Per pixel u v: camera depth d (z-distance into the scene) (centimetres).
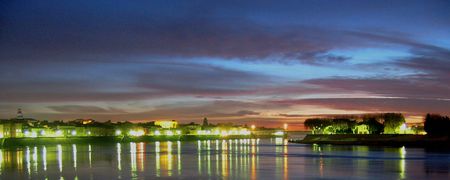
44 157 14462
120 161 12581
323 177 8731
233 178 8625
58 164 11656
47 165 11388
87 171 9912
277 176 8888
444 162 11412
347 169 9988
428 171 9506
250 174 9206
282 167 10512
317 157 13562
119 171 9862
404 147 18925
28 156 15050
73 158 13900
